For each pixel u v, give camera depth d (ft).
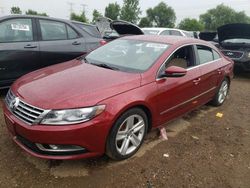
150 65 13.15
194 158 12.69
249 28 28.78
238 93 23.90
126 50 14.84
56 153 10.39
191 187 10.82
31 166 11.28
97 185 10.53
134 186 10.62
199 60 16.11
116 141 11.34
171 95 13.51
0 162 11.43
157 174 11.37
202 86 16.16
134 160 12.16
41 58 19.06
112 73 12.57
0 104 17.35
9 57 17.62
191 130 15.51
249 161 12.85
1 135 13.44
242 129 16.22
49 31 19.72
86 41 21.50
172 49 14.24
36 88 11.25
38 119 10.03
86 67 13.51
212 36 36.86
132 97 11.43
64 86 11.18
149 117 12.80
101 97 10.67
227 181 11.32
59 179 10.69
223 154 13.24
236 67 29.68
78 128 10.03
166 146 13.51
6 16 17.99
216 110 19.01
